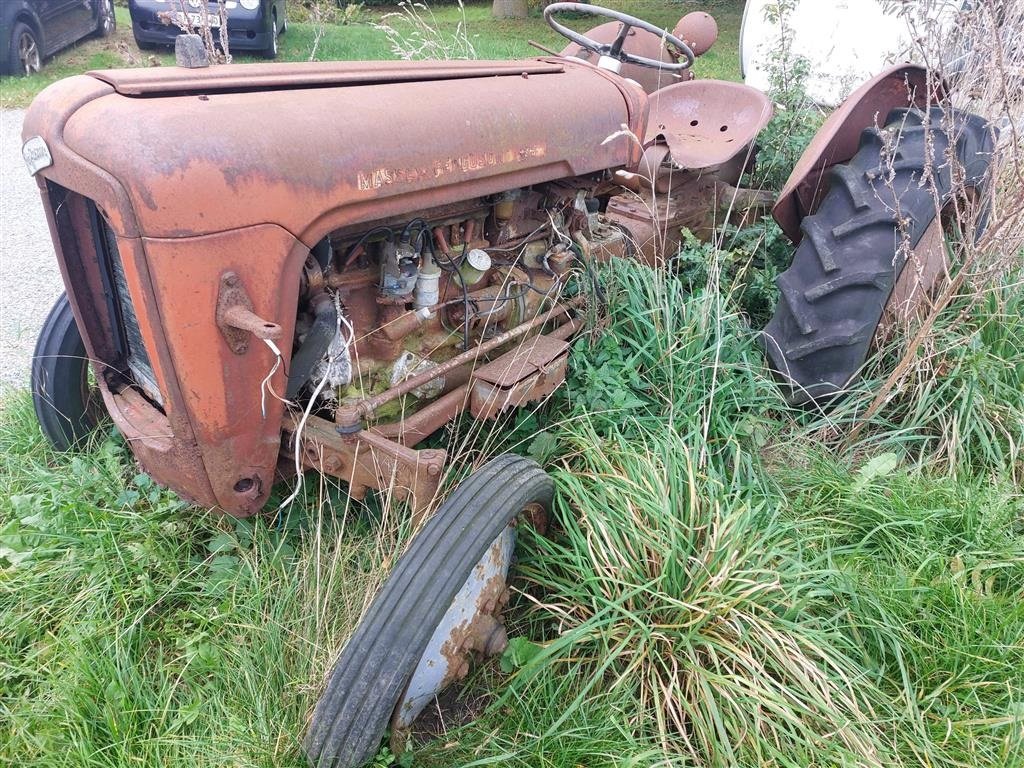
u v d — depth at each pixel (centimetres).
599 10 311
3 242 464
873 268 269
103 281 201
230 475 187
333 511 221
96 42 954
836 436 298
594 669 210
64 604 214
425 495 194
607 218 342
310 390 207
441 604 168
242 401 179
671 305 304
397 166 187
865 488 264
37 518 230
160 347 165
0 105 719
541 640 218
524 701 199
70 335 253
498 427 256
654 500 225
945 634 221
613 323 299
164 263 156
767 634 202
